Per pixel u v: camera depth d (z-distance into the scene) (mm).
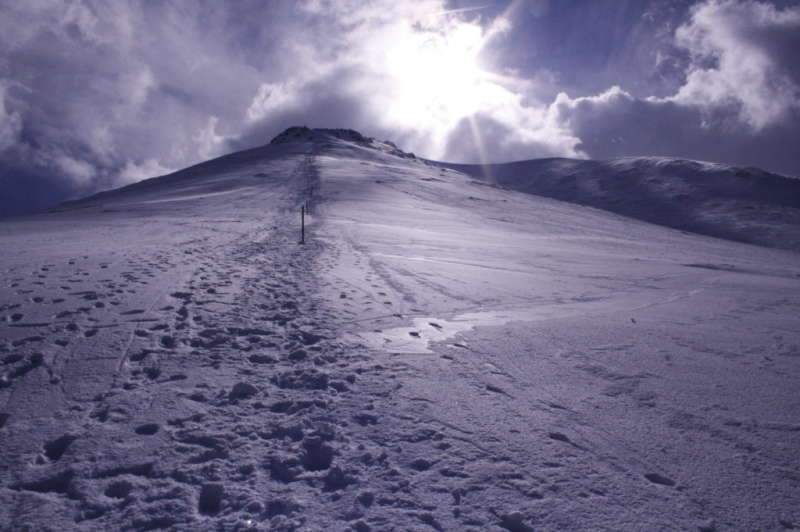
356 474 3029
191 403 3947
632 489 2930
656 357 5621
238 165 65062
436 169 84938
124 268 9586
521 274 12789
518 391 4426
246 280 9180
